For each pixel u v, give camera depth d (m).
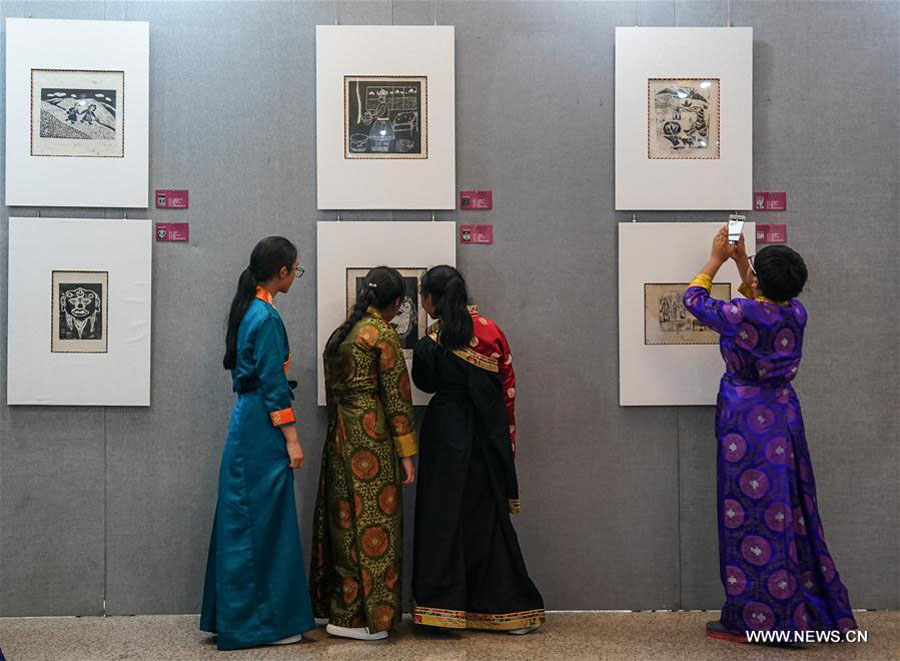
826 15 3.81
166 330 3.77
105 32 3.73
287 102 3.80
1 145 3.75
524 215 3.82
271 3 3.80
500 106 3.82
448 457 3.40
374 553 3.34
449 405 3.44
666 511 3.81
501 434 3.42
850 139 3.83
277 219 3.79
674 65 3.80
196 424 3.77
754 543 3.30
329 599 3.54
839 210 3.81
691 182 3.80
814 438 3.83
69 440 3.74
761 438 3.31
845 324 3.80
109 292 3.73
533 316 3.81
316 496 3.70
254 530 3.28
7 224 3.74
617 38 3.79
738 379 3.38
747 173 3.80
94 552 3.74
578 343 3.82
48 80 3.72
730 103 3.80
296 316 3.78
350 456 3.35
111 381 3.72
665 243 3.80
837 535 3.82
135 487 3.75
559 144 3.83
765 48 3.81
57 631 3.52
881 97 3.81
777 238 3.83
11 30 3.70
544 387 3.81
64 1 3.77
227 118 3.79
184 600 3.75
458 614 3.33
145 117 3.74
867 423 3.84
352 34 3.76
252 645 3.27
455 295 3.39
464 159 3.82
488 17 3.82
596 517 3.81
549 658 3.18
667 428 3.82
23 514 3.72
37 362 3.71
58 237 3.71
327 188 3.76
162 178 3.77
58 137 3.72
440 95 3.77
